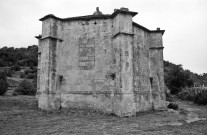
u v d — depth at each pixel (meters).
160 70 22.12
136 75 19.64
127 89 16.69
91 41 19.03
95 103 18.05
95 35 19.03
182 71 52.62
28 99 23.16
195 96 34.97
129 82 16.86
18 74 63.09
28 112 16.77
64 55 19.20
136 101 18.88
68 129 11.68
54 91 18.27
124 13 17.73
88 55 18.89
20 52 91.12
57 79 18.64
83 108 18.22
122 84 16.62
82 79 18.66
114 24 18.44
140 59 20.66
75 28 19.50
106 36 18.78
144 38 21.72
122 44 17.19
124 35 17.38
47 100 17.67
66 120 14.42
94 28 19.16
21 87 31.02
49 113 16.88
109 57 18.39
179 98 44.75
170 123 14.16
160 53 22.36
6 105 19.14
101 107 17.83
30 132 10.98
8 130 11.45
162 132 11.16
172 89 50.09
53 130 11.41
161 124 13.61
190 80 51.28
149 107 20.88
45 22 19.11
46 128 11.95
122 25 17.50
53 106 17.95
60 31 19.42
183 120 15.65
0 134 10.58
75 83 18.72
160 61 22.23
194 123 14.58
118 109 16.48
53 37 18.66
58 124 13.09
